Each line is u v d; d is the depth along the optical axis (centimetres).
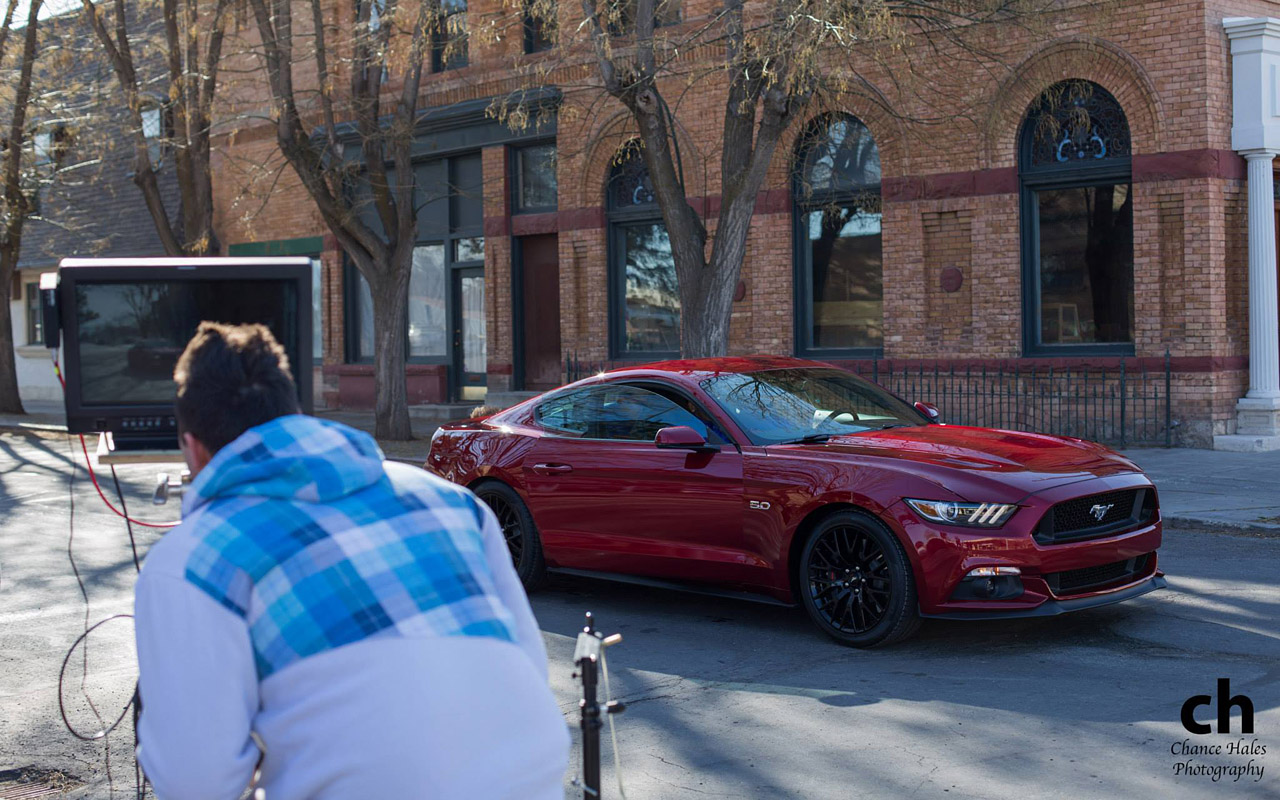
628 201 1956
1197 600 735
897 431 732
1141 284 1456
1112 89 1466
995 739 496
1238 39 1409
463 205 2205
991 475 632
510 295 2098
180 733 182
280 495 195
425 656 188
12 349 2623
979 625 697
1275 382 1434
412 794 183
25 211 2525
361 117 1733
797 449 687
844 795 442
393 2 1681
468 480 846
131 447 344
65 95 2472
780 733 518
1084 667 601
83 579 920
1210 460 1330
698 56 1769
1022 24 1379
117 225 2756
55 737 555
